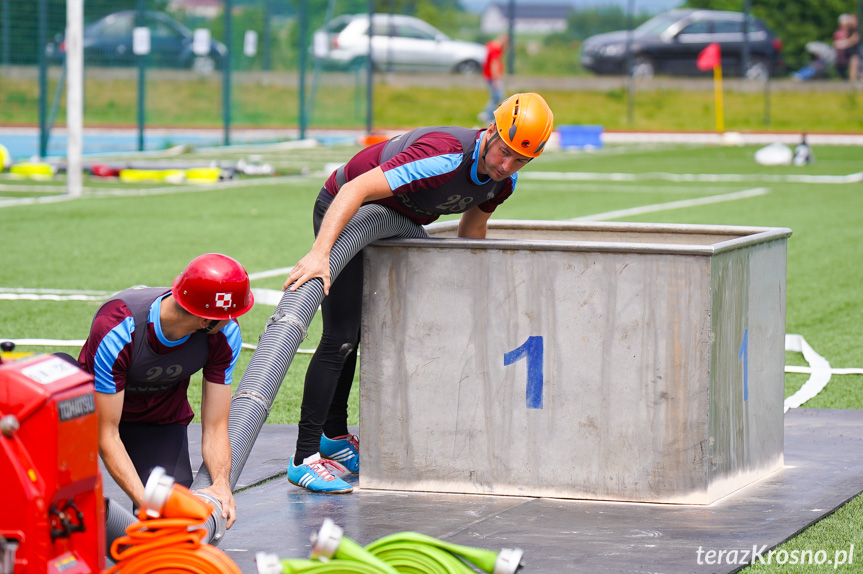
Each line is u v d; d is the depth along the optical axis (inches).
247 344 585.3
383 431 368.5
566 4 3501.5
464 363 359.6
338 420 395.2
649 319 342.6
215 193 1339.8
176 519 251.1
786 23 2856.8
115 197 1275.8
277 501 358.9
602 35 2918.3
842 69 2844.5
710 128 2699.3
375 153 356.5
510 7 2805.1
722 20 2839.6
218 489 298.0
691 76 2854.3
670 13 2920.8
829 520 337.4
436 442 365.1
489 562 255.0
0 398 228.1
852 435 436.1
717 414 347.6
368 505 353.1
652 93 2849.4
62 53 1911.9
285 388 514.0
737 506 346.9
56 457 229.1
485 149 339.0
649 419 346.9
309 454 371.2
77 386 236.5
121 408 295.7
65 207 1166.3
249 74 2359.7
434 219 376.8
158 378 302.5
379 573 251.1
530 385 355.6
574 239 434.9
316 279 336.2
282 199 1279.5
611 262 343.6
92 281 741.9
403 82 2851.9
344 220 335.3
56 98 1850.4
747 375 366.6
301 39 2230.6
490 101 2452.0
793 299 727.7
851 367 551.8
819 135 2556.6
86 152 1921.8
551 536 319.6
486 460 361.7
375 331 364.5
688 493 346.9
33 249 876.0
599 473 353.1
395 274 360.2
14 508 228.8
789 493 361.7
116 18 2204.7
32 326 604.4
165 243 920.9
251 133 2342.5
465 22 3267.7
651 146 2356.1
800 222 1104.2
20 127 2224.4
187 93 2324.1
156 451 323.0
